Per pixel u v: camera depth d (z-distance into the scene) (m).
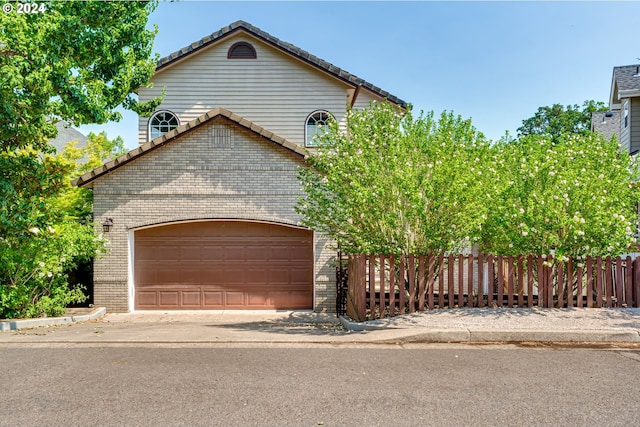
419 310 8.46
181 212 11.84
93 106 9.54
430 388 4.80
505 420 4.04
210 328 8.81
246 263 12.18
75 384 4.93
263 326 9.32
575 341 6.90
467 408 4.29
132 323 10.07
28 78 7.98
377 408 4.29
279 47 15.39
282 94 15.71
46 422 3.99
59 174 10.57
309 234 12.22
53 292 10.53
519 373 5.30
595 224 8.24
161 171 11.84
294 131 15.68
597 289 8.47
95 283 11.75
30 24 8.73
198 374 5.26
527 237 8.55
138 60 12.61
